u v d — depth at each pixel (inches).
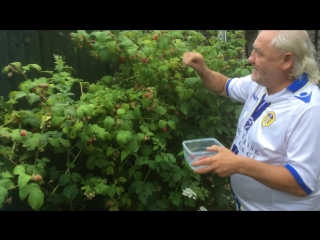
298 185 59.8
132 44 84.3
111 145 84.5
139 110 84.0
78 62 100.2
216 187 100.7
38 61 95.0
